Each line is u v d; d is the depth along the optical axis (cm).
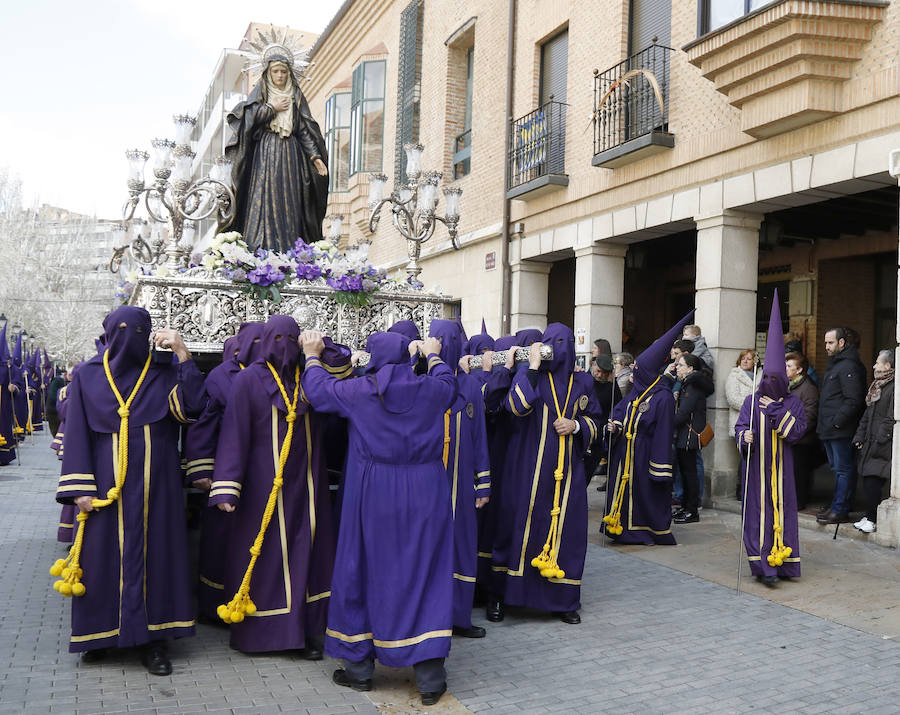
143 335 451
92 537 429
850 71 796
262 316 653
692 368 883
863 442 775
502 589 554
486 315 1469
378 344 439
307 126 767
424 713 395
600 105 1123
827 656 478
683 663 467
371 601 411
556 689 427
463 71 1680
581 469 561
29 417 2002
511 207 1400
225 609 450
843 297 1298
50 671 436
